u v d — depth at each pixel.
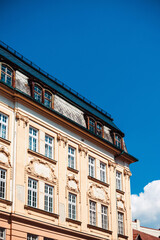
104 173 41.62
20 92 31.75
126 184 44.75
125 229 42.19
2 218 28.03
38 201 31.56
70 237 33.91
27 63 37.41
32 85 33.81
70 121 37.00
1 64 31.27
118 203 42.31
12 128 31.22
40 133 33.78
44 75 39.12
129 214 43.62
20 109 32.16
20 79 33.31
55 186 33.91
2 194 28.91
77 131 38.38
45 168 33.28
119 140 45.75
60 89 40.03
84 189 37.41
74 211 35.66
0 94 30.81
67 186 35.28
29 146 32.47
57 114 35.53
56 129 35.78
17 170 30.30
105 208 40.03
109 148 42.78
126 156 45.41
